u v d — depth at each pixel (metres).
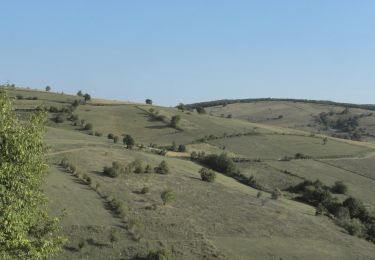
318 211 93.50
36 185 23.17
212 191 90.25
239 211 80.19
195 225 69.25
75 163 88.12
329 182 122.50
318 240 73.88
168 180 91.38
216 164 121.31
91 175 83.31
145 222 66.69
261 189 112.50
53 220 24.16
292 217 82.88
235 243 65.56
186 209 76.19
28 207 22.41
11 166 21.52
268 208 85.62
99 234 59.50
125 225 64.06
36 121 23.59
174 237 63.34
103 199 72.88
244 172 122.00
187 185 90.75
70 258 52.56
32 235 23.47
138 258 56.03
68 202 67.00
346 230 86.31
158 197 79.56
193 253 59.56
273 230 73.69
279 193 100.62
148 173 93.00
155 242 60.66
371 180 128.88
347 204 105.88
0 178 21.31
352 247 74.12
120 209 68.00
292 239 71.69
